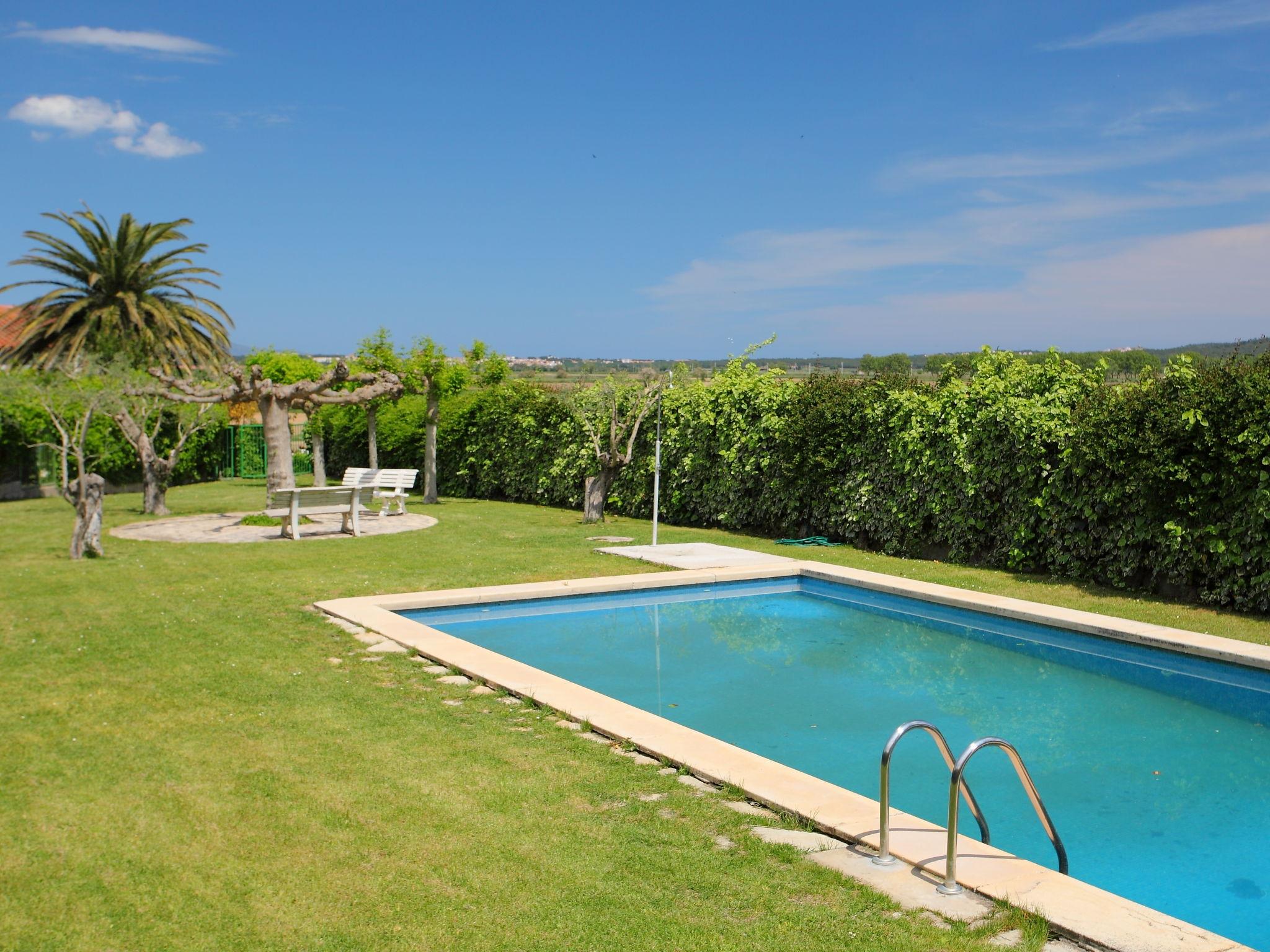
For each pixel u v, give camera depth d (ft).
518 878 13.00
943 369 47.19
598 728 19.43
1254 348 33.17
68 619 28.96
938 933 11.60
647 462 62.59
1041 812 13.73
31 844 13.88
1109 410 36.04
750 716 23.93
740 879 13.05
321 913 12.04
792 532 54.03
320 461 83.15
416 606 32.53
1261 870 15.78
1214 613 32.55
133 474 84.64
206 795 15.80
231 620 29.19
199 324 108.17
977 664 29.04
